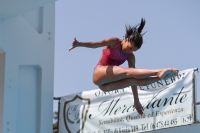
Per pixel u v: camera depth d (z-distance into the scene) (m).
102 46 19.31
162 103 28.11
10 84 27.25
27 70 29.66
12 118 27.11
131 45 19.05
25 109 29.09
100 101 30.58
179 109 27.38
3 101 26.59
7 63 27.19
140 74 18.06
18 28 28.42
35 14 30.80
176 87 27.91
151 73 17.83
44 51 30.69
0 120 26.45
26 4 25.31
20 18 28.72
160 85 28.55
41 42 30.47
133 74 18.25
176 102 27.61
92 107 30.72
